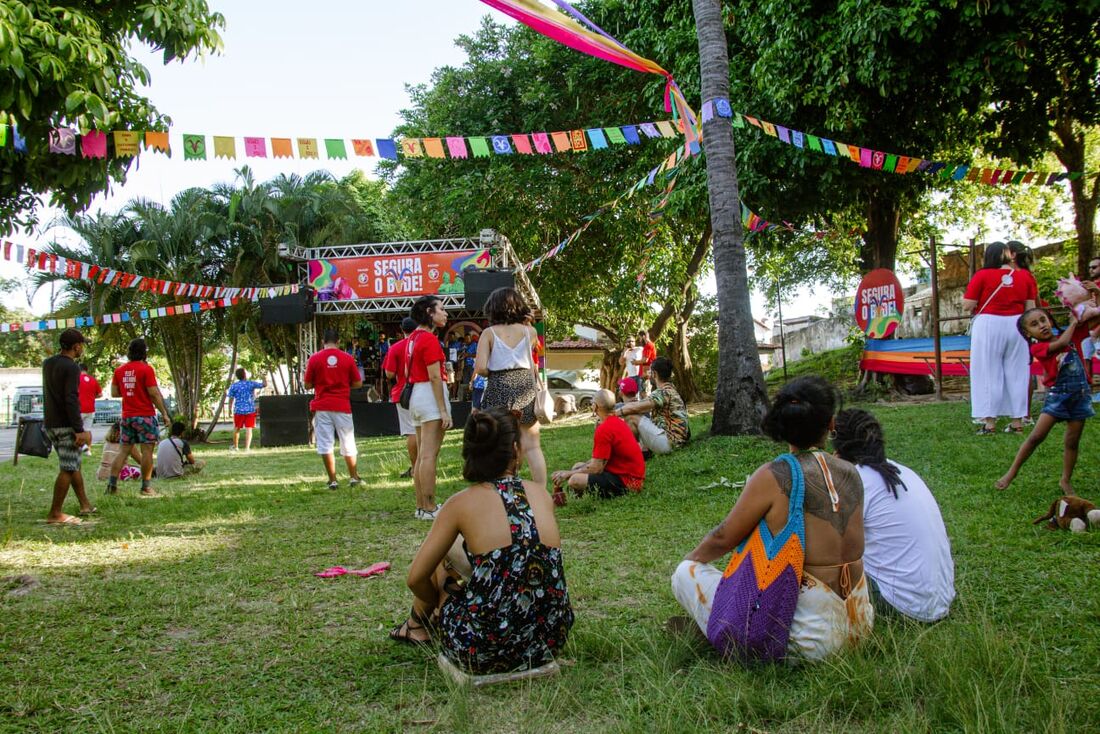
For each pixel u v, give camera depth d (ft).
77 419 22.06
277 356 88.22
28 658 10.73
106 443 33.06
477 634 9.18
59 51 17.72
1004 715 7.49
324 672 9.98
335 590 13.79
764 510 9.25
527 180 62.90
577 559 15.23
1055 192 63.00
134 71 20.58
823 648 9.00
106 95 18.84
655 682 8.87
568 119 63.57
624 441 21.72
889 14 33.96
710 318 96.07
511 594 9.20
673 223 64.80
